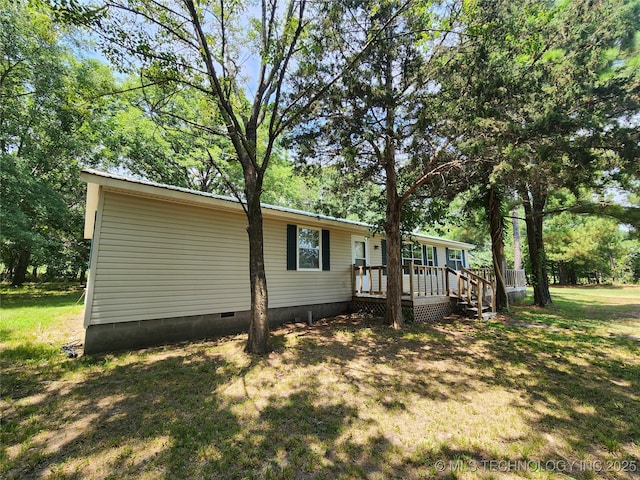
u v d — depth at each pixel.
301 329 7.45
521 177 5.71
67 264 16.30
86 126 13.73
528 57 6.71
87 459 2.47
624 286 24.05
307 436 2.84
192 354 5.23
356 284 10.38
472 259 26.95
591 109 6.05
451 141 6.55
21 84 12.20
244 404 3.45
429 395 3.73
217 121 6.26
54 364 4.61
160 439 2.75
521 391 3.85
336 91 6.28
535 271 12.13
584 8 6.79
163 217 6.17
